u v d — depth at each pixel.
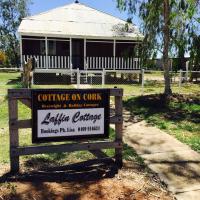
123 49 23.45
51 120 5.27
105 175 5.36
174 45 13.69
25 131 7.96
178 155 6.42
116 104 5.63
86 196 4.64
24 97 5.10
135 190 4.89
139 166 5.82
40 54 22.86
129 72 21.84
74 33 21.94
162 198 4.71
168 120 9.41
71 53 22.56
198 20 12.80
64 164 5.79
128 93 15.52
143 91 15.91
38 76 21.61
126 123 9.18
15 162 5.23
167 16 12.82
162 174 5.51
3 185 4.82
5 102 11.84
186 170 5.69
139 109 11.08
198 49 13.41
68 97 5.30
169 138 7.61
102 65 22.27
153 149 6.79
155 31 14.58
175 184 5.16
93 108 5.47
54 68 21.59
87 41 23.06
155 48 15.11
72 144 5.45
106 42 23.36
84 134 5.48
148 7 13.71
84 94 5.38
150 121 9.35
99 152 5.78
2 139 7.31
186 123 9.07
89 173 5.41
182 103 11.70
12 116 5.09
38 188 4.80
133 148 6.82
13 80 22.08
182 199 4.71
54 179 5.14
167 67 13.12
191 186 5.11
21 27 21.72
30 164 5.71
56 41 23.12
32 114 5.16
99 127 5.55
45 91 5.18
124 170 5.59
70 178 5.20
